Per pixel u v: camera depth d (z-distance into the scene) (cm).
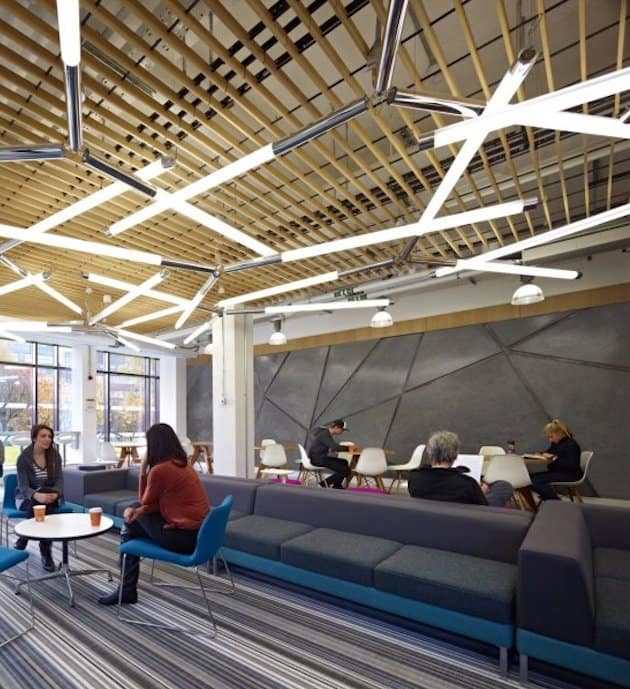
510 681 229
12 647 262
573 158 412
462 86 372
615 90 186
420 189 453
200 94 277
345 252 583
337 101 285
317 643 265
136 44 241
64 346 1207
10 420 1109
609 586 244
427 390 840
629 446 647
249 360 758
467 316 805
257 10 234
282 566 326
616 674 202
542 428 718
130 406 1367
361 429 909
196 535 303
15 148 225
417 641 266
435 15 298
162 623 289
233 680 230
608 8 294
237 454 714
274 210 437
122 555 318
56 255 532
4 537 487
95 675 235
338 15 239
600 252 675
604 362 676
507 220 532
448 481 346
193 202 411
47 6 221
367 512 351
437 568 273
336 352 973
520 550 229
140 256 382
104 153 331
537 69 345
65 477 552
